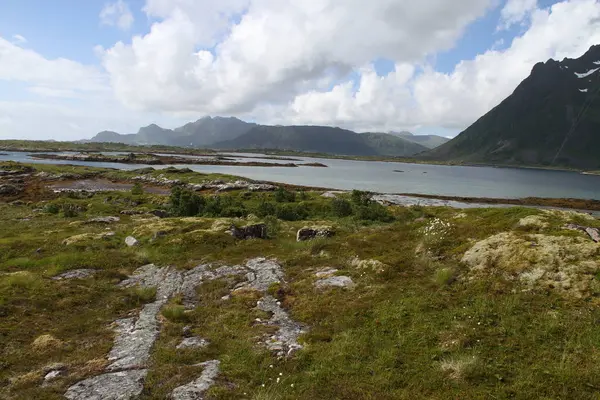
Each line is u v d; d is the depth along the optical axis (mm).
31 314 14391
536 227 16656
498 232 17266
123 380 9516
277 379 8992
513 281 12953
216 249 25141
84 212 57031
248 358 10398
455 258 16141
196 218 37500
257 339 11609
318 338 11344
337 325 12023
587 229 15344
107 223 41125
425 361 9438
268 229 32625
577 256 13141
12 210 59812
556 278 12375
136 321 14039
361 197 71188
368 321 12008
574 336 9664
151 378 9547
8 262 22422
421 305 12453
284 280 17625
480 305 11867
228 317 13820
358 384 8766
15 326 13117
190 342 11859
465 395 8023
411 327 11203
